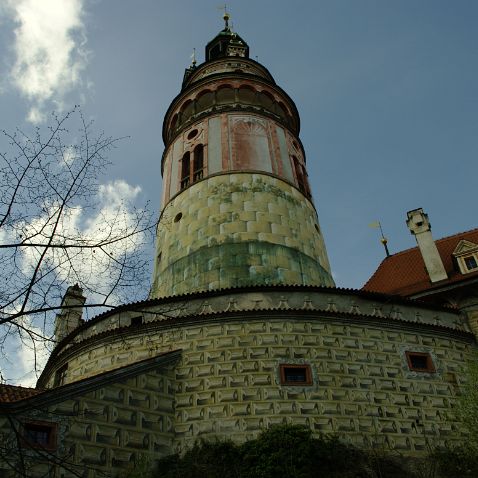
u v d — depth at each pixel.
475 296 22.28
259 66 36.25
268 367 18.05
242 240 23.77
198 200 26.16
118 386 16.41
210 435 16.62
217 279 22.23
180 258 24.22
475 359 20.59
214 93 31.73
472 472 16.62
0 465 12.94
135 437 15.91
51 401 14.73
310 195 29.42
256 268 22.56
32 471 13.48
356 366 18.67
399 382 18.72
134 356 19.06
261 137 29.06
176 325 19.34
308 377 17.98
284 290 20.33
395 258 28.78
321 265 25.22
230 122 29.42
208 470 15.34
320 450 15.62
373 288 27.03
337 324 19.56
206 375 18.00
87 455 14.66
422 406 18.34
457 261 23.72
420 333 20.45
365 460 16.11
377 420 17.50
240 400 17.30
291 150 30.16
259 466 15.13
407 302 21.34
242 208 25.19
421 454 17.12
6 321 9.08
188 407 17.33
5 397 15.39
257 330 18.92
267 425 16.72
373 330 19.84
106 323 21.03
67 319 25.64
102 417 15.54
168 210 27.53
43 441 14.14
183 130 30.80
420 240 24.89
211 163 27.56
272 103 32.41
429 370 19.47
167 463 15.86
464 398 19.00
